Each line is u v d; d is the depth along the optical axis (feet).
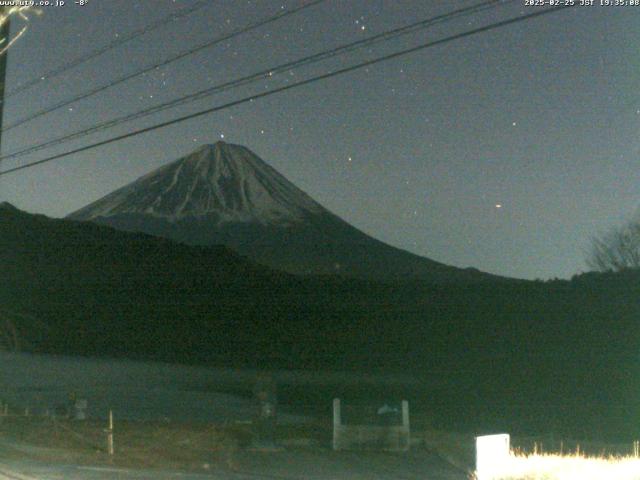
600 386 114.32
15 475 47.26
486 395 113.19
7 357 149.18
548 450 64.44
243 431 71.26
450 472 54.80
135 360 159.94
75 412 79.46
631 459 56.34
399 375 142.72
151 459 56.54
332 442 66.23
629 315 134.31
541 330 144.05
